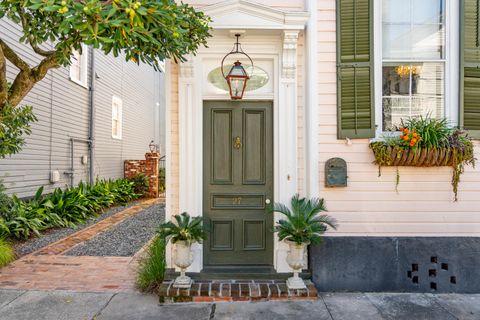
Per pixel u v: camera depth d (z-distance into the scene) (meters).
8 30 6.80
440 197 4.13
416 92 4.30
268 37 4.15
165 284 3.87
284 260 4.09
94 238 6.44
